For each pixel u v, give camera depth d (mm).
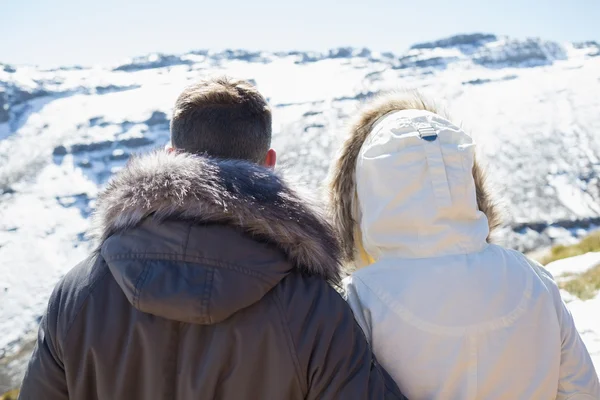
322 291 1342
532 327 1543
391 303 1539
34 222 74812
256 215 1234
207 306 1170
